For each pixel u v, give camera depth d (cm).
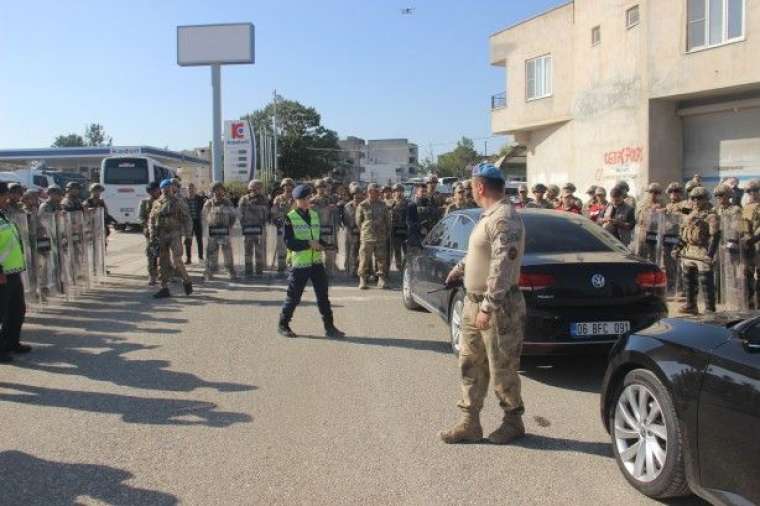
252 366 684
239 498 396
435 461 447
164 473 430
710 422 348
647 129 2006
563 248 652
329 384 620
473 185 466
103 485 412
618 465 428
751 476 323
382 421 522
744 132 1866
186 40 2152
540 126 2894
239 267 1473
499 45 3084
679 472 370
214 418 530
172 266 1156
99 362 701
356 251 1350
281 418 530
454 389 604
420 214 1305
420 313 970
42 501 392
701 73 1827
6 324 718
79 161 5244
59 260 1067
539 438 488
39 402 572
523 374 657
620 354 427
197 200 1573
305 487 409
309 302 1070
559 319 589
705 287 884
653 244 1021
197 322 909
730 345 353
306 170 9512
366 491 403
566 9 2638
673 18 1897
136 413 543
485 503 388
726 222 884
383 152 14175
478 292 463
